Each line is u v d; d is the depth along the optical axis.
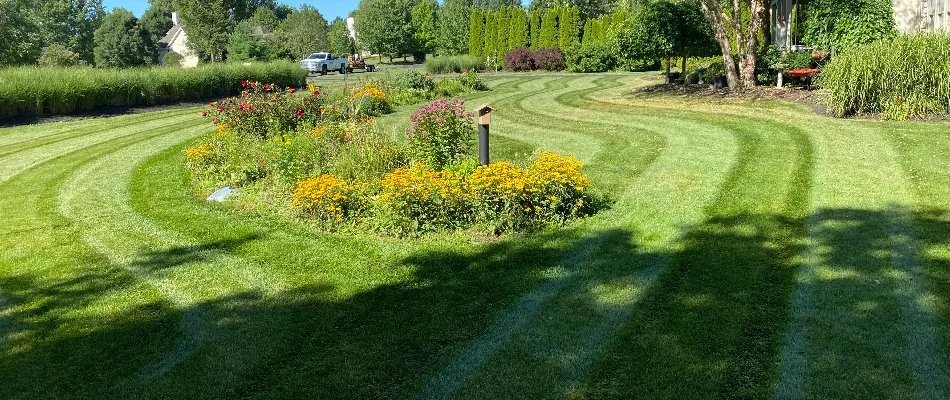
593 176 7.64
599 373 3.39
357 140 7.82
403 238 5.61
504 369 3.48
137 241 6.04
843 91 10.42
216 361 3.71
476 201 5.65
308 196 6.08
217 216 6.72
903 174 6.79
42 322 4.34
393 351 3.73
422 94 18.84
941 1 15.60
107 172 9.51
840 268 4.46
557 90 19.95
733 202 6.18
